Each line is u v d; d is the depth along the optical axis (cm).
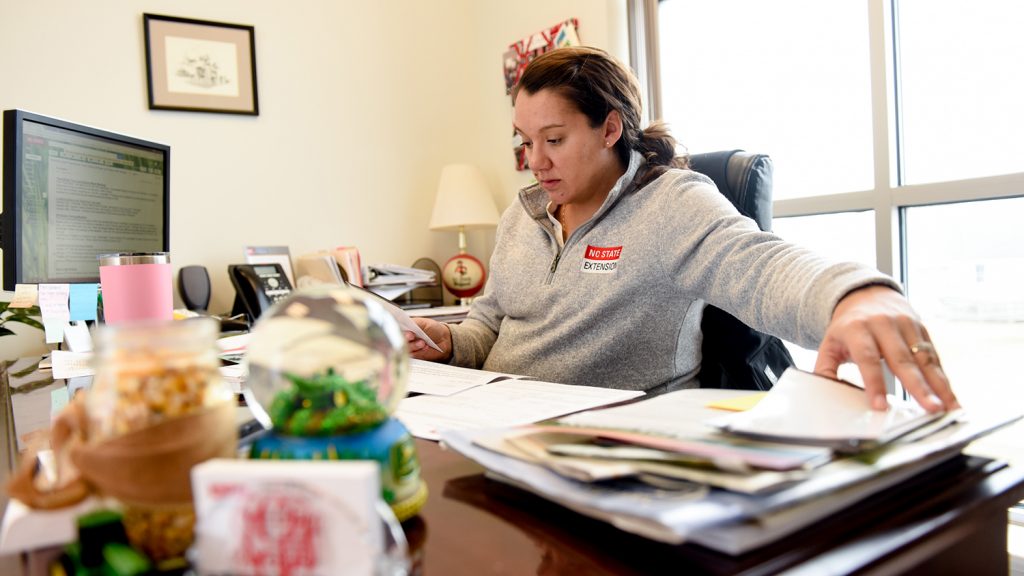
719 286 98
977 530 39
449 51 290
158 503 33
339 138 264
